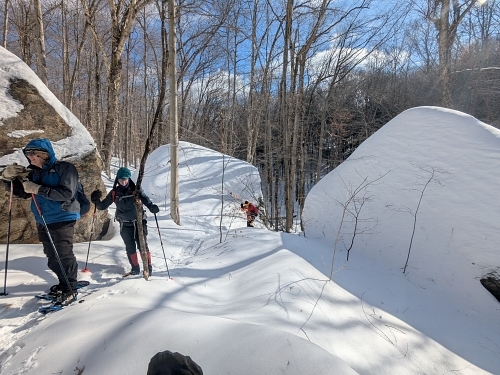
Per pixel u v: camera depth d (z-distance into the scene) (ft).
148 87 73.20
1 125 14.56
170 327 6.68
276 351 5.90
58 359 6.44
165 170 33.76
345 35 37.52
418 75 67.77
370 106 80.12
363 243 16.03
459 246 12.69
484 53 51.72
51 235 10.46
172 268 14.38
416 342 8.91
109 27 47.14
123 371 5.77
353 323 8.89
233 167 36.29
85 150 16.47
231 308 9.07
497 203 12.21
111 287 10.38
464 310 11.49
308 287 10.35
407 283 12.91
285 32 34.04
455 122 14.98
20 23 50.60
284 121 37.45
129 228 13.28
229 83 69.72
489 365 8.66
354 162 18.49
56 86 65.05
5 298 10.22
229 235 19.62
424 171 14.94
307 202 20.33
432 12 35.76
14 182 10.38
